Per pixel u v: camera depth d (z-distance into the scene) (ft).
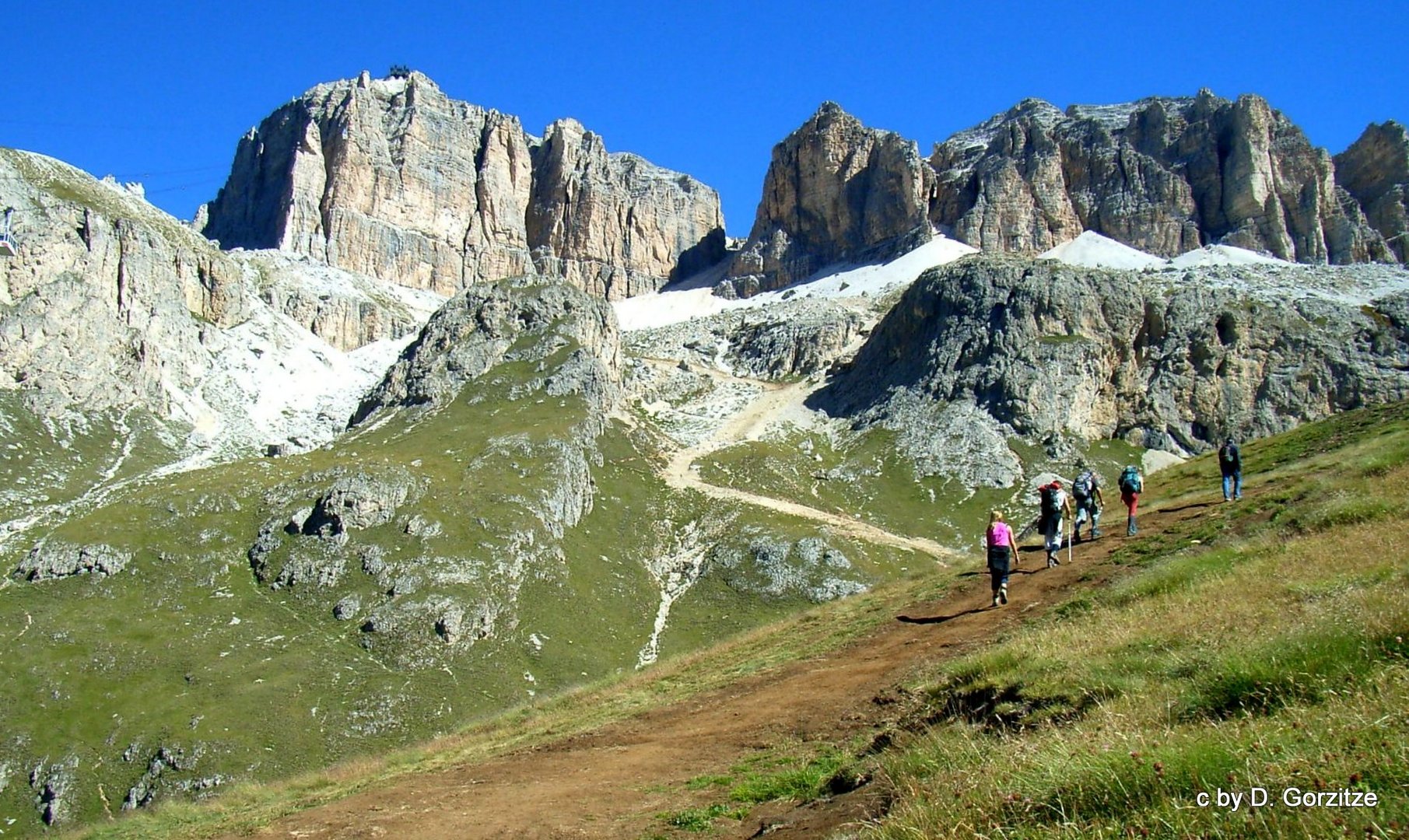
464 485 392.27
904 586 125.49
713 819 52.13
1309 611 47.26
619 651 331.16
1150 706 40.09
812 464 540.11
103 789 234.17
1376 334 554.46
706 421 633.61
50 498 468.34
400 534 349.00
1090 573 92.12
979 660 60.39
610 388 585.63
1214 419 540.11
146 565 336.70
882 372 634.02
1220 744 31.78
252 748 244.63
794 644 108.17
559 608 341.62
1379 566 56.95
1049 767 34.86
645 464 518.37
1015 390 542.57
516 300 606.55
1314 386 539.29
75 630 295.28
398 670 288.51
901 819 37.04
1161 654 49.32
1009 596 93.61
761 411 648.79
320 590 327.67
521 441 444.55
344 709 266.36
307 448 610.24
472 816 63.36
